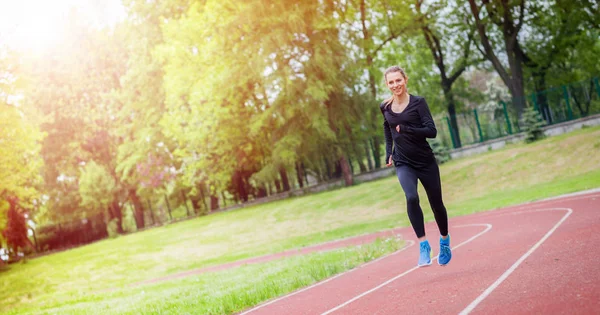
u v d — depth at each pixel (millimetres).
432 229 18203
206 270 23141
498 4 40938
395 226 23312
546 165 28406
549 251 6586
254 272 14492
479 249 8641
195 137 42844
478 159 33812
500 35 46094
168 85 42938
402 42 44094
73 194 56062
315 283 9055
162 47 43188
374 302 5605
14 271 35969
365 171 43031
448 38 46625
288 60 37594
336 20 37969
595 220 9109
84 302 16828
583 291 4031
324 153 38406
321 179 44344
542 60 44688
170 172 49750
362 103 37469
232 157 45031
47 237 55656
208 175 45438
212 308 7902
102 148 56375
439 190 5883
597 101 35625
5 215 36094
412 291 5723
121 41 55031
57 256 41125
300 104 36250
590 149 27656
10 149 26516
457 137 39594
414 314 4543
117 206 55500
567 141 30250
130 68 52969
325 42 36906
